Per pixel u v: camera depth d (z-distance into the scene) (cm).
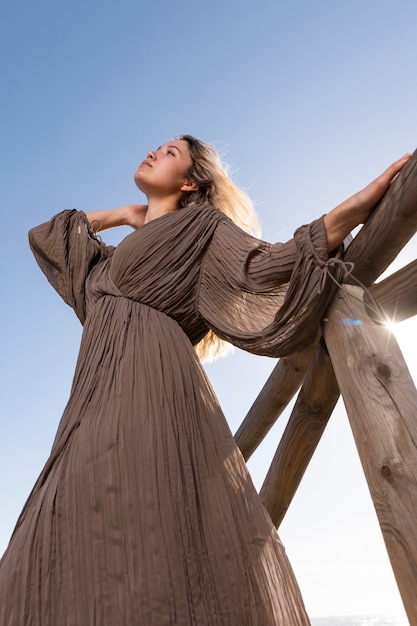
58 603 113
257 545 128
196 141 220
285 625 121
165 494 125
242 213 222
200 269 168
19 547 120
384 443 129
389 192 140
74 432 139
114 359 149
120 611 111
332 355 151
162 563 116
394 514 121
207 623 113
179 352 153
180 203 215
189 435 138
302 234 144
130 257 167
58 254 201
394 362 143
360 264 155
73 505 124
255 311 156
